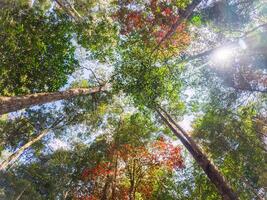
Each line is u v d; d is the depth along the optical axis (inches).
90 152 845.2
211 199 718.5
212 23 666.2
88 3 674.8
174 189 765.3
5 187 730.8
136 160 746.2
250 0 653.3
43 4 604.7
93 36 576.4
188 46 652.1
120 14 635.5
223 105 683.4
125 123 808.3
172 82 515.8
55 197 804.0
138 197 729.0
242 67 669.3
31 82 621.9
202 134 695.7
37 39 578.6
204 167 423.2
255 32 639.8
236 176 665.0
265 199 660.7
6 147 816.3
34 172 828.6
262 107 668.1
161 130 747.4
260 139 663.1
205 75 666.2
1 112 410.9
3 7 463.2
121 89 530.3
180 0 613.9
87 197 824.9
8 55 572.4
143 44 542.0
